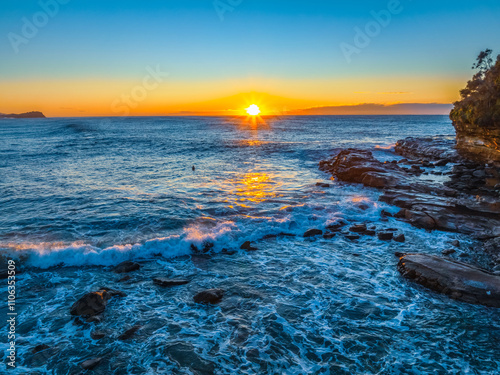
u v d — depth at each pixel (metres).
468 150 31.48
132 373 6.53
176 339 7.57
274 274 10.83
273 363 6.81
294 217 15.92
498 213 15.44
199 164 32.06
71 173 26.44
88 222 15.00
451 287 9.38
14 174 25.61
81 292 9.63
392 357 6.96
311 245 13.30
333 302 9.14
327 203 18.41
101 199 18.70
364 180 23.52
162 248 12.40
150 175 26.25
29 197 18.95
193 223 15.03
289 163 33.81
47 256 11.35
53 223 14.77
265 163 33.56
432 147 37.28
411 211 16.08
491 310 8.60
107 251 11.78
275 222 15.15
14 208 16.89
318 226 15.14
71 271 10.95
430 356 6.98
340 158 29.95
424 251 12.52
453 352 7.10
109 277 10.60
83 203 17.89
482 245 12.94
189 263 11.67
